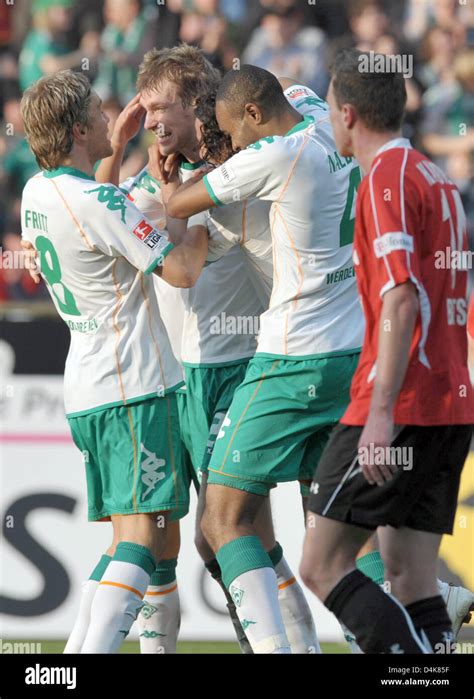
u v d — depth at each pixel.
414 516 10.86
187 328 14.02
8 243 27.81
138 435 12.17
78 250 11.94
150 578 12.60
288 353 12.01
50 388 17.62
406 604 10.98
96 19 30.47
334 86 10.66
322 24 30.62
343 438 10.43
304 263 11.99
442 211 10.35
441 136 29.62
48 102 11.88
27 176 28.55
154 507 12.12
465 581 16.98
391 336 9.74
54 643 16.97
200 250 12.36
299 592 13.56
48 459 17.52
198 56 12.88
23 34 30.50
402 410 10.22
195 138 12.82
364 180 10.21
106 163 13.21
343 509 10.38
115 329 12.24
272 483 12.16
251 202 12.38
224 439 12.16
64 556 17.33
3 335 17.61
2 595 17.25
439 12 30.50
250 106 12.00
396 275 9.77
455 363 10.64
